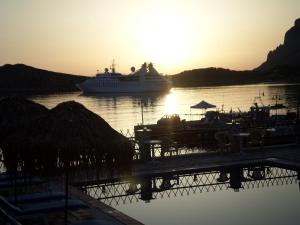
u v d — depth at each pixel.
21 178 21.50
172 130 41.09
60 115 14.30
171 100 146.25
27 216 16.81
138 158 29.22
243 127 37.41
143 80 195.88
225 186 24.09
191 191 23.27
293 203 20.22
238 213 18.77
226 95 170.00
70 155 13.57
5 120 17.66
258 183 24.53
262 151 31.97
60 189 21.25
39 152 13.93
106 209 17.86
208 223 17.39
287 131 36.75
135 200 21.75
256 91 199.50
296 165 27.23
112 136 14.33
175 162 29.17
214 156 30.97
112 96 184.00
